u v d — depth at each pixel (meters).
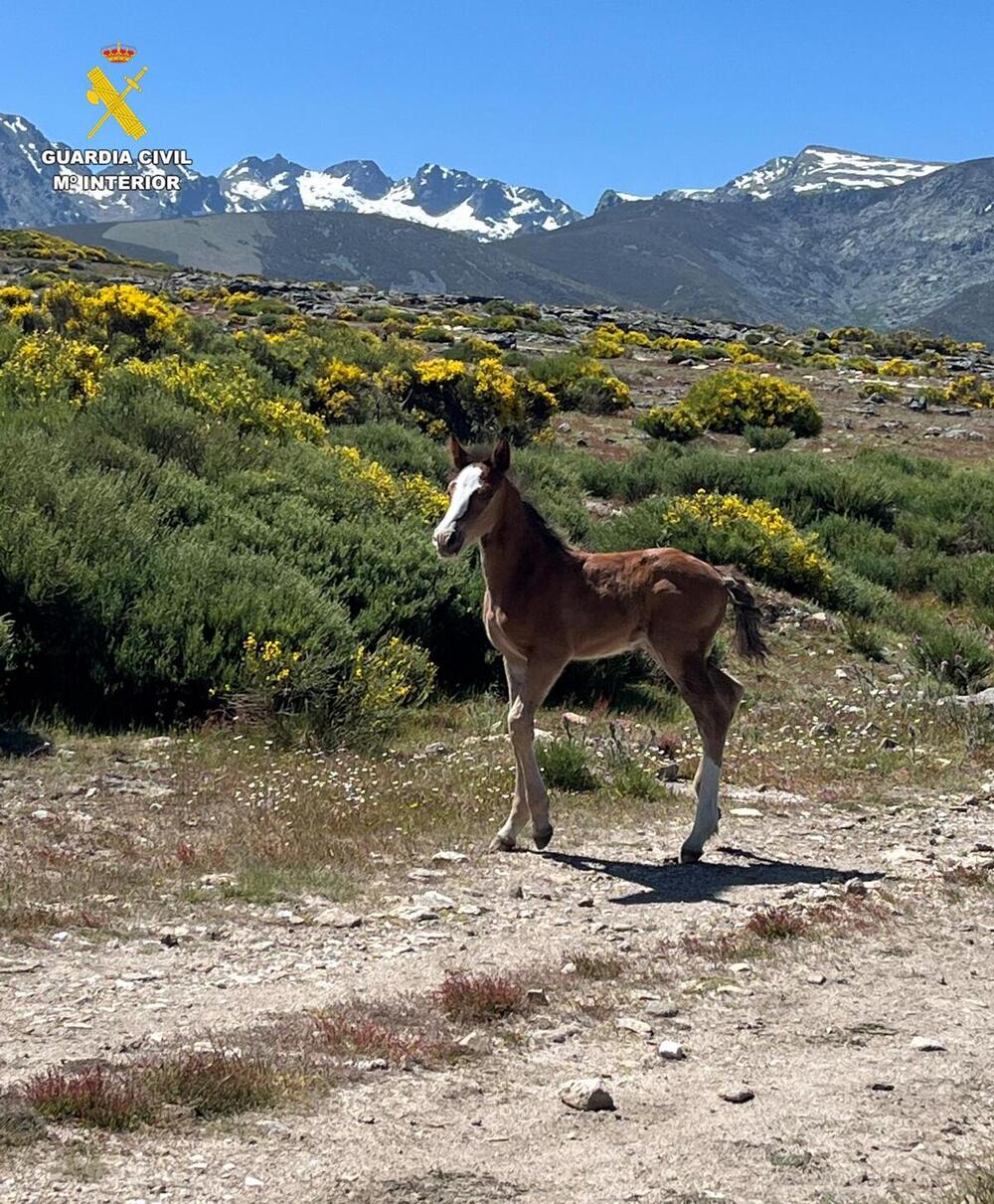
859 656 11.25
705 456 17.39
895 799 7.73
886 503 16.67
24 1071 4.41
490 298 43.81
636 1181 4.04
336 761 7.69
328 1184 3.92
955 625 13.12
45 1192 3.76
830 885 6.26
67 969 5.09
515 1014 4.93
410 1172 4.02
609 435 20.69
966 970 5.43
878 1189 4.02
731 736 8.86
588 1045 4.77
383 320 33.50
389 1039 4.67
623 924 5.75
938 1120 4.39
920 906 6.05
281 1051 4.57
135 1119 4.20
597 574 6.54
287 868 6.13
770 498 16.44
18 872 5.85
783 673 10.59
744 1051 4.76
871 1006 5.11
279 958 5.30
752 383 22.41
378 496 11.34
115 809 6.72
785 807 7.50
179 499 9.80
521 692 6.57
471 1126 4.28
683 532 12.84
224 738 7.92
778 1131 4.31
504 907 5.89
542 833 6.56
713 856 6.63
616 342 33.28
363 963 5.30
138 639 8.20
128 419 11.09
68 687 8.19
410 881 6.13
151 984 5.03
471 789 7.27
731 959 5.44
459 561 10.19
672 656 6.57
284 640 8.52
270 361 18.72
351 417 17.64
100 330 18.17
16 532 8.33
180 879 5.94
